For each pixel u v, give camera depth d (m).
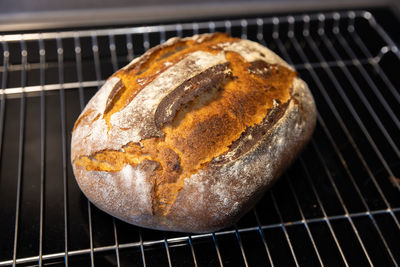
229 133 0.41
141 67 0.44
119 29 0.62
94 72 0.58
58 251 0.42
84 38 0.62
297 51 0.63
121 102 0.42
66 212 0.44
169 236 0.43
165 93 0.41
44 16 0.62
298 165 0.50
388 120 0.55
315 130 0.53
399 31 0.66
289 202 0.47
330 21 0.68
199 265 0.42
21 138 0.50
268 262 0.42
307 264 0.42
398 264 0.43
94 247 0.43
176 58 0.45
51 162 0.49
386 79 0.60
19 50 0.60
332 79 0.60
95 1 0.65
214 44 0.47
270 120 0.42
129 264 0.42
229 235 0.44
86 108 0.44
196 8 0.65
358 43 0.65
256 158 0.41
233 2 0.68
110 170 0.40
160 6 0.66
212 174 0.39
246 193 0.40
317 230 0.45
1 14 0.62
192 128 0.40
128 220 0.42
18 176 0.46
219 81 0.42
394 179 0.49
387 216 0.46
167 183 0.39
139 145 0.39
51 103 0.54
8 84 0.56
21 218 0.44
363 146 0.52
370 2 0.68
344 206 0.46
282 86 0.46
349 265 0.43
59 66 0.58
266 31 0.66
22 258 0.41
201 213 0.40
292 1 0.68
